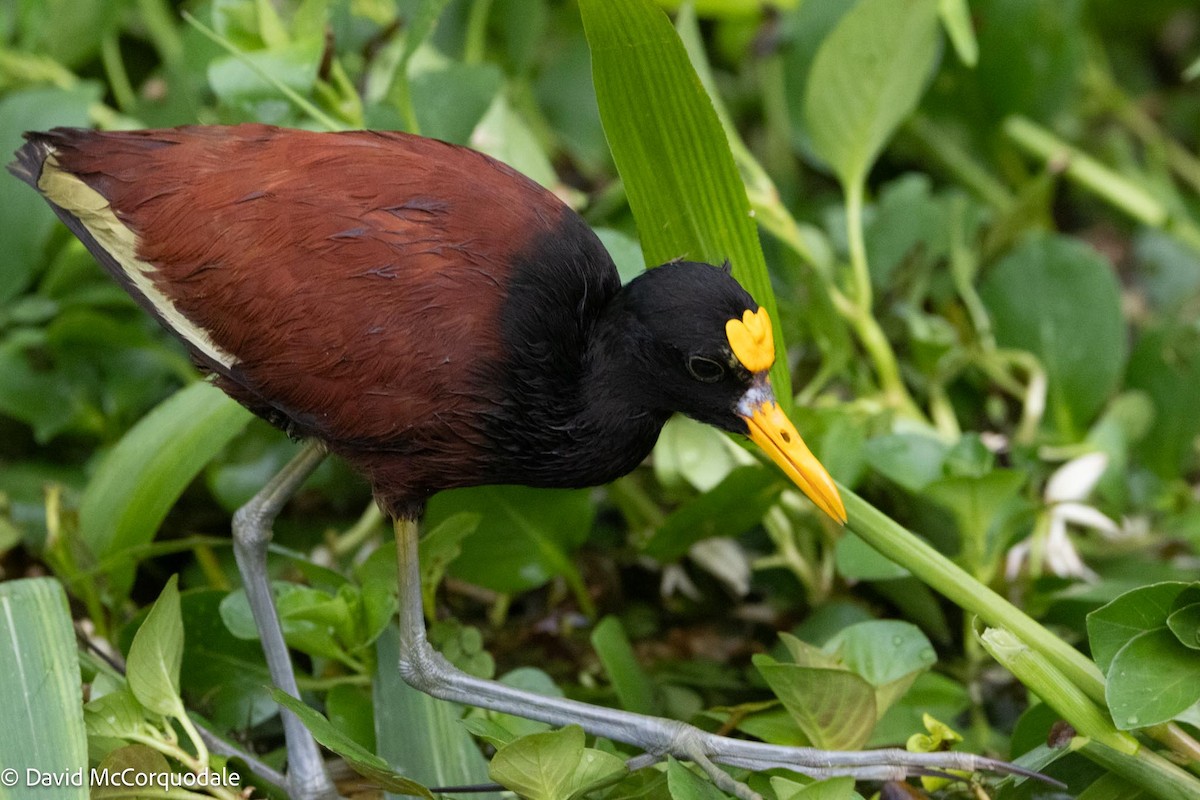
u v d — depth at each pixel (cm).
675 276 782
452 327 758
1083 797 750
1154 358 1125
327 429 795
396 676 858
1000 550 941
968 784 775
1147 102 1534
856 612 970
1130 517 1089
